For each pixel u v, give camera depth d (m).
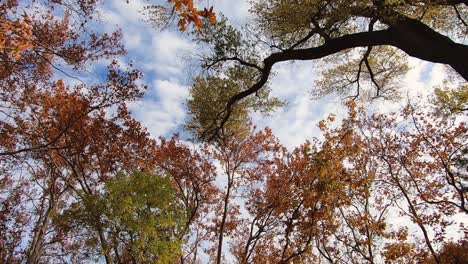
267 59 14.17
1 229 19.56
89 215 12.89
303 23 12.75
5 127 15.20
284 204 17.11
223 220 17.36
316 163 15.87
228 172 18.67
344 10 11.70
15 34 5.21
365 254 15.87
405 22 11.85
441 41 11.45
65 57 7.79
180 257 15.91
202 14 4.33
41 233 18.38
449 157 17.05
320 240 16.06
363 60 17.38
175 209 14.41
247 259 16.66
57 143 16.02
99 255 13.33
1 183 19.98
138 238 13.02
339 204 15.69
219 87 16.27
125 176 13.93
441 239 15.73
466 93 17.98
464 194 15.71
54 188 19.77
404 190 15.99
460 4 13.55
